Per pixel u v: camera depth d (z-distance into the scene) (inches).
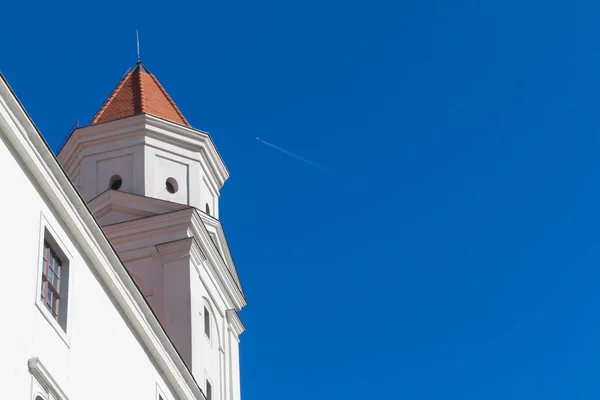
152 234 1630.2
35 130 968.3
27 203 960.3
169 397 1273.4
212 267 1692.9
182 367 1306.6
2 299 887.1
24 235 944.3
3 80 917.8
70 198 1039.6
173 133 1768.0
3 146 930.7
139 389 1172.5
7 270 903.7
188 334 1537.9
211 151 1811.0
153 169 1716.3
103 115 1791.3
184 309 1557.6
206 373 1574.8
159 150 1742.1
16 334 899.4
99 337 1081.4
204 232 1665.8
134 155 1724.9
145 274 1599.4
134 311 1175.6
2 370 866.8
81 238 1061.1
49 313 967.6
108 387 1085.1
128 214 1660.9
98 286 1101.7
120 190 1678.2
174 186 1731.1
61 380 972.6
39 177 984.3
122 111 1787.6
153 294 1579.7
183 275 1587.1
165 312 1558.8
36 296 946.1
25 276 932.6
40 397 924.6
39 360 917.2
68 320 1008.9
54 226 1012.5
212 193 1822.1
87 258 1082.1
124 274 1151.6
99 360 1072.2
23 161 962.7
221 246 1740.9
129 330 1174.3
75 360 1011.3
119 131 1743.4
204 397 1374.3
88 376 1037.8
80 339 1031.6
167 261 1603.1
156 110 1803.6
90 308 1069.8
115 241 1626.5
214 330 1659.7
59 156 1779.0
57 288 1016.9
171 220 1631.4
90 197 1701.5
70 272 1031.0
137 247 1624.0
